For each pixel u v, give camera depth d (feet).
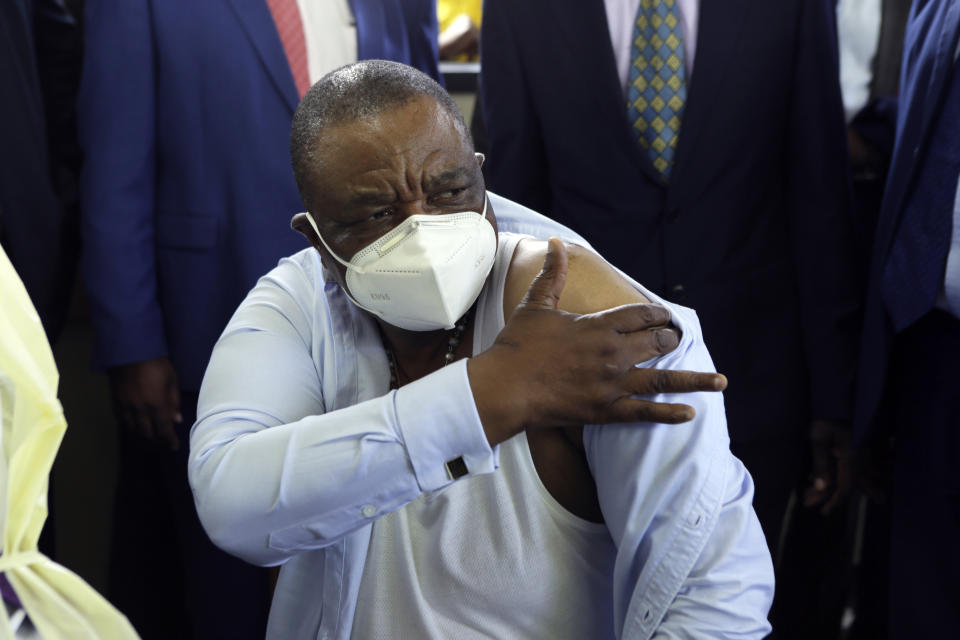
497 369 2.90
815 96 6.10
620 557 3.04
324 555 3.48
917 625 6.13
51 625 2.73
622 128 6.19
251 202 6.46
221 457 3.12
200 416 3.36
